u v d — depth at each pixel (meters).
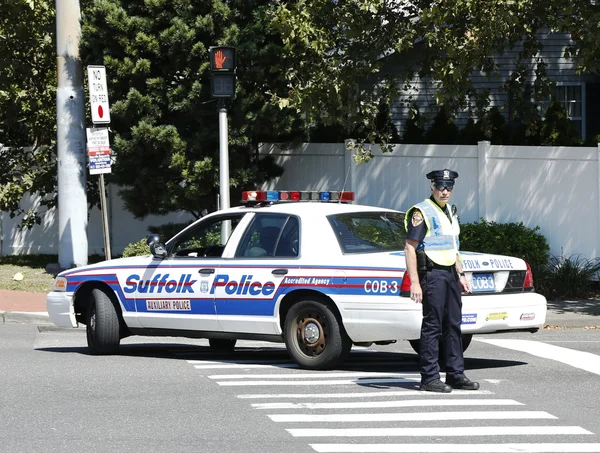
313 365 21.30
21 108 44.78
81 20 39.38
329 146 40.72
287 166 41.62
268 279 21.73
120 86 38.28
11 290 37.25
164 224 42.91
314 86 35.84
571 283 34.72
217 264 22.62
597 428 15.60
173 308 23.20
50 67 45.38
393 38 36.09
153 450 14.23
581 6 33.72
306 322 21.38
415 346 24.11
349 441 14.73
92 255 45.59
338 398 18.09
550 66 50.28
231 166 38.91
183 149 37.81
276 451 14.13
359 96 36.81
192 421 16.16
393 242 21.53
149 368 21.97
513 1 32.41
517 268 21.25
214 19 37.44
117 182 39.53
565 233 35.62
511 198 36.62
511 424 15.88
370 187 39.84
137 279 23.83
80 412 16.91
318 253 21.30
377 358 24.08
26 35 43.69
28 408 17.30
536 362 22.50
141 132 37.31
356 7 35.00
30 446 14.51
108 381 20.11
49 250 46.34
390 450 14.18
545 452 14.08
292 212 22.08
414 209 18.42
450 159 37.97
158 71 38.53
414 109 38.88
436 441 14.73
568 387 19.19
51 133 45.84
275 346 27.36
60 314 25.19
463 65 33.62
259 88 38.34
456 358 18.94
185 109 37.44
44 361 23.11
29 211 44.75
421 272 18.52
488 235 35.41
